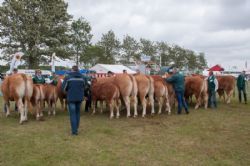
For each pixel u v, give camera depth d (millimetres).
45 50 39031
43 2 40562
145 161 5965
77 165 5711
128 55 64188
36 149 6676
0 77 14766
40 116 10633
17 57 13930
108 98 10516
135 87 10727
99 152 6500
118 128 8914
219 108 13344
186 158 6141
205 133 8273
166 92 11609
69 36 43906
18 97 9375
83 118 10656
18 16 39344
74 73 8047
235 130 8680
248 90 25766
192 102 15555
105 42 60688
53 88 11273
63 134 8109
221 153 6457
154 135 8055
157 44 67438
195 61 71625
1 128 8820
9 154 6316
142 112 11547
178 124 9531
